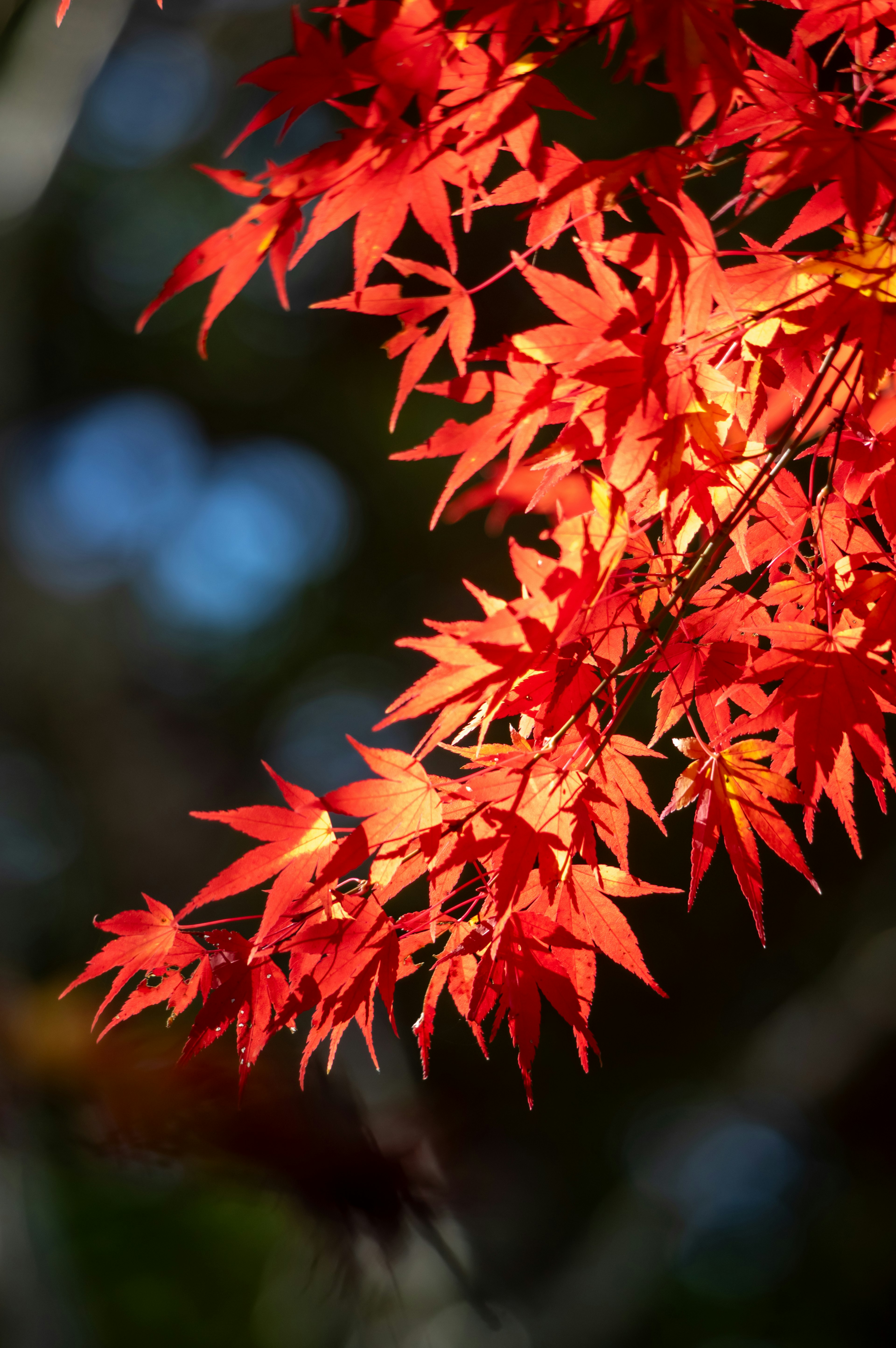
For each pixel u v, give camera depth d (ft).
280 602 28.09
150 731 24.62
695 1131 21.08
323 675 26.89
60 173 24.36
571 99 19.19
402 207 3.77
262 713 26.66
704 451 3.81
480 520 22.80
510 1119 19.84
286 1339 12.83
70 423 29.71
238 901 21.56
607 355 3.49
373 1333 11.05
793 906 20.31
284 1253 11.28
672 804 4.13
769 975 20.65
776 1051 18.58
